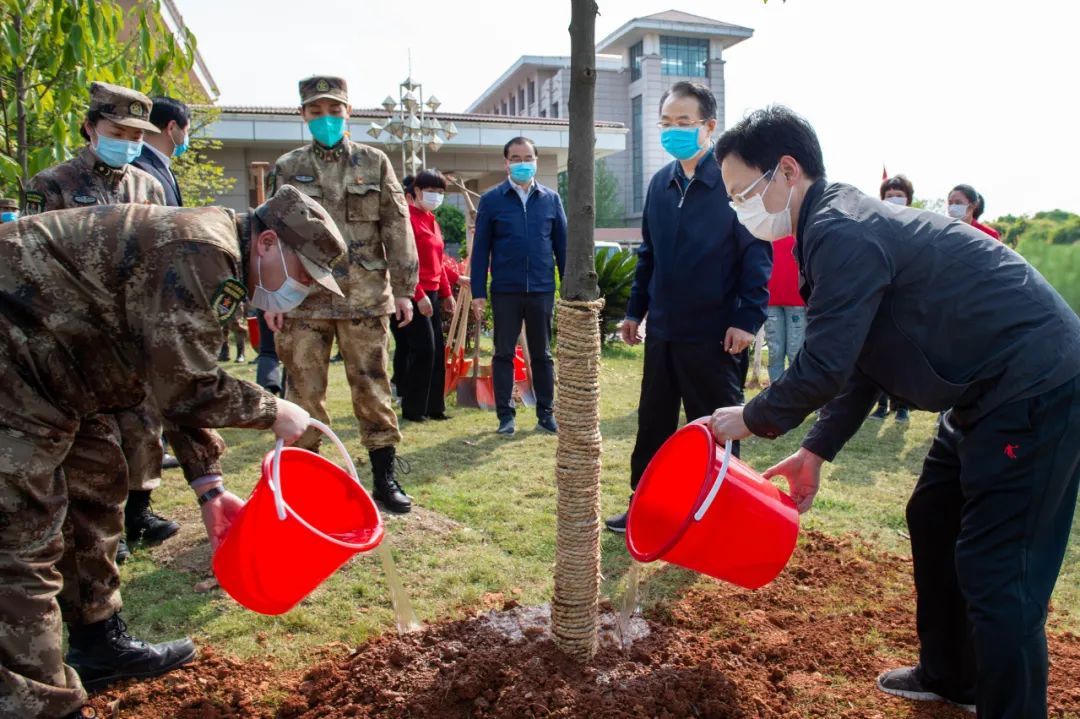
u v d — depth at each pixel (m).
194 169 14.08
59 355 1.93
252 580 2.04
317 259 2.07
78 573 2.37
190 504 4.16
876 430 6.23
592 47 2.22
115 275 1.91
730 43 56.84
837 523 4.01
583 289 2.30
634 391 7.95
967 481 1.97
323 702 2.36
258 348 5.82
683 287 3.53
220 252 1.93
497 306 5.90
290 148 18.17
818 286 1.96
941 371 1.94
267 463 1.99
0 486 1.86
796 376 1.94
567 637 2.41
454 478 4.70
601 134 21.06
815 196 2.12
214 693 2.44
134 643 2.54
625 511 4.11
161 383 1.90
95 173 3.49
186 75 4.98
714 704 2.26
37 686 1.89
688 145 3.42
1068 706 2.34
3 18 4.43
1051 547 1.95
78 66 4.49
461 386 7.04
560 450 2.37
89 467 2.32
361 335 3.92
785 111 2.16
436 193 6.17
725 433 2.15
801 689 2.46
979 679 1.95
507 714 2.17
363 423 4.00
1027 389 1.86
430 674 2.41
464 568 3.37
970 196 6.00
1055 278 6.93
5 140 5.03
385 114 19.47
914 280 1.93
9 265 1.87
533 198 5.83
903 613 2.99
